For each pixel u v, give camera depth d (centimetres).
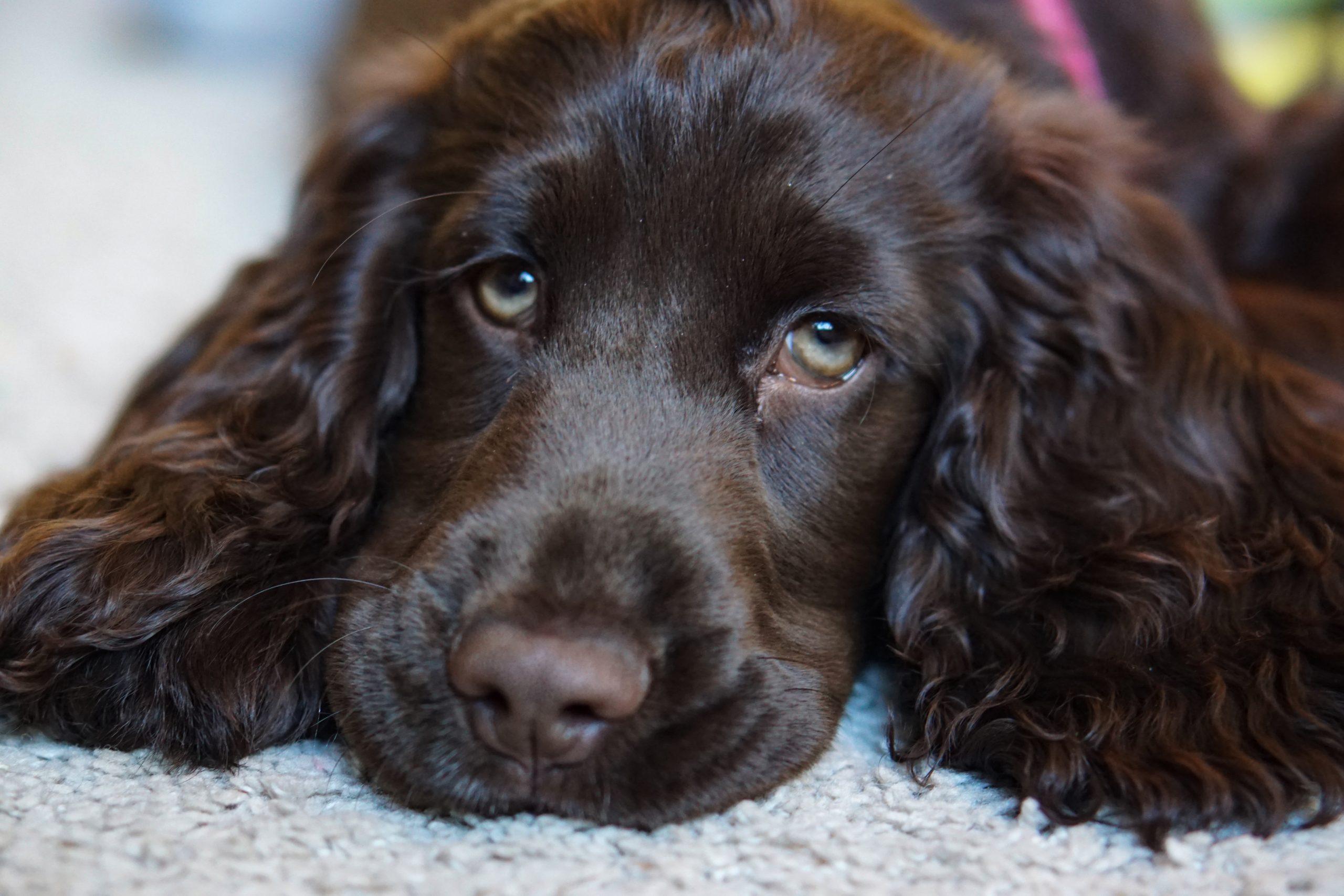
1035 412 39
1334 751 34
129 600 35
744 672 33
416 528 37
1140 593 36
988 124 39
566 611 32
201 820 31
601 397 35
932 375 38
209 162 94
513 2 41
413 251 40
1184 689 35
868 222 36
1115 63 50
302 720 35
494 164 37
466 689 31
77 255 70
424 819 32
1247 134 52
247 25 143
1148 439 39
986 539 38
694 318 35
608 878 30
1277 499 39
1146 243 41
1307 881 30
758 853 31
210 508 36
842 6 38
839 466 37
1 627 35
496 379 37
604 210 36
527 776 32
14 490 43
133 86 125
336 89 55
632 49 36
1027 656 36
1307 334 45
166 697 34
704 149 35
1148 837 32
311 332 40
